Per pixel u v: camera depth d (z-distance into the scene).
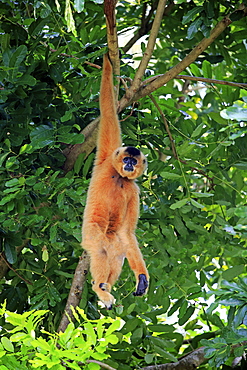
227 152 15.16
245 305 12.66
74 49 13.67
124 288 14.66
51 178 11.89
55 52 12.80
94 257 10.78
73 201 13.30
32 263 14.66
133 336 14.33
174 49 19.34
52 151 13.57
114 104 11.84
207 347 13.10
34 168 13.34
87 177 14.47
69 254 14.84
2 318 14.30
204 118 20.61
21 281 15.09
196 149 14.93
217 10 15.75
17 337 10.10
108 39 11.47
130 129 14.84
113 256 11.16
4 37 12.34
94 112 14.67
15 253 12.91
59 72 13.07
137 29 20.45
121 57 13.95
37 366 9.71
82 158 13.34
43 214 12.66
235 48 16.77
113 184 11.42
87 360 10.90
